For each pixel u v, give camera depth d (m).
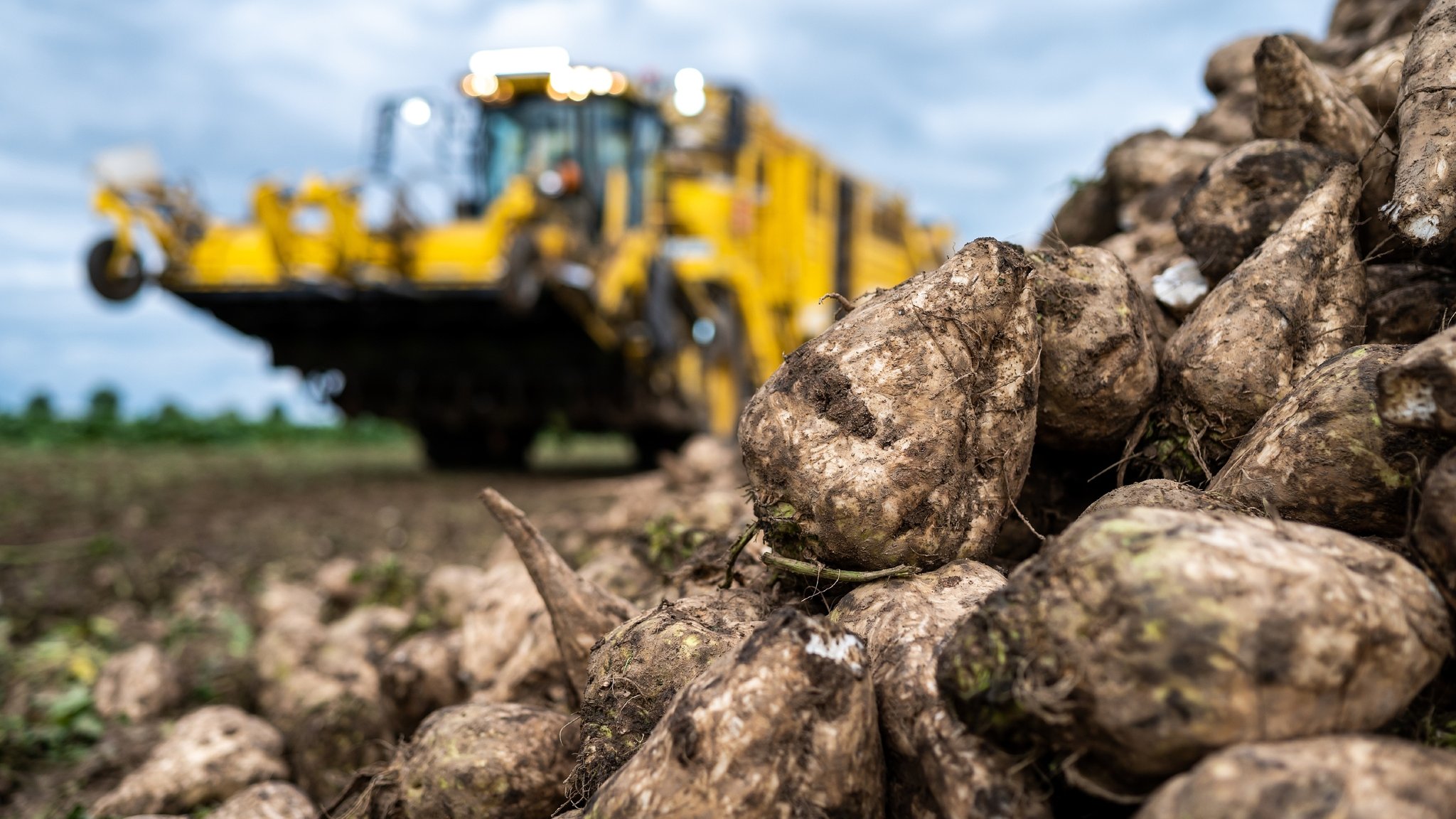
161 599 6.80
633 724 2.29
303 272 11.65
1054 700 1.68
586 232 12.29
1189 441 2.58
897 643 2.10
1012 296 2.38
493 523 8.99
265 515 10.12
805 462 2.28
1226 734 1.58
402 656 3.52
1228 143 4.00
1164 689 1.60
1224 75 4.41
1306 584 1.61
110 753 4.20
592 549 4.76
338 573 5.57
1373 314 2.63
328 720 3.63
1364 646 1.61
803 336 15.13
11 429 21.62
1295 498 2.13
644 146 13.34
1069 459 2.87
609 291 11.41
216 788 3.56
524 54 12.76
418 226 11.54
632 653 2.35
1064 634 1.70
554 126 12.80
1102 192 4.45
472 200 13.15
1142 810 1.62
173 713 4.74
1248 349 2.49
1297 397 2.25
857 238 16.55
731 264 13.67
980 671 1.80
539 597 3.40
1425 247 2.35
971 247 2.41
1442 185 2.30
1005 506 2.43
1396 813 1.44
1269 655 1.57
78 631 5.75
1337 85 3.00
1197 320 2.63
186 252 11.93
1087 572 1.71
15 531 9.15
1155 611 1.61
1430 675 1.73
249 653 5.24
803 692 1.89
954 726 1.90
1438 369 1.79
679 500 4.74
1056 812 1.90
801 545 2.37
